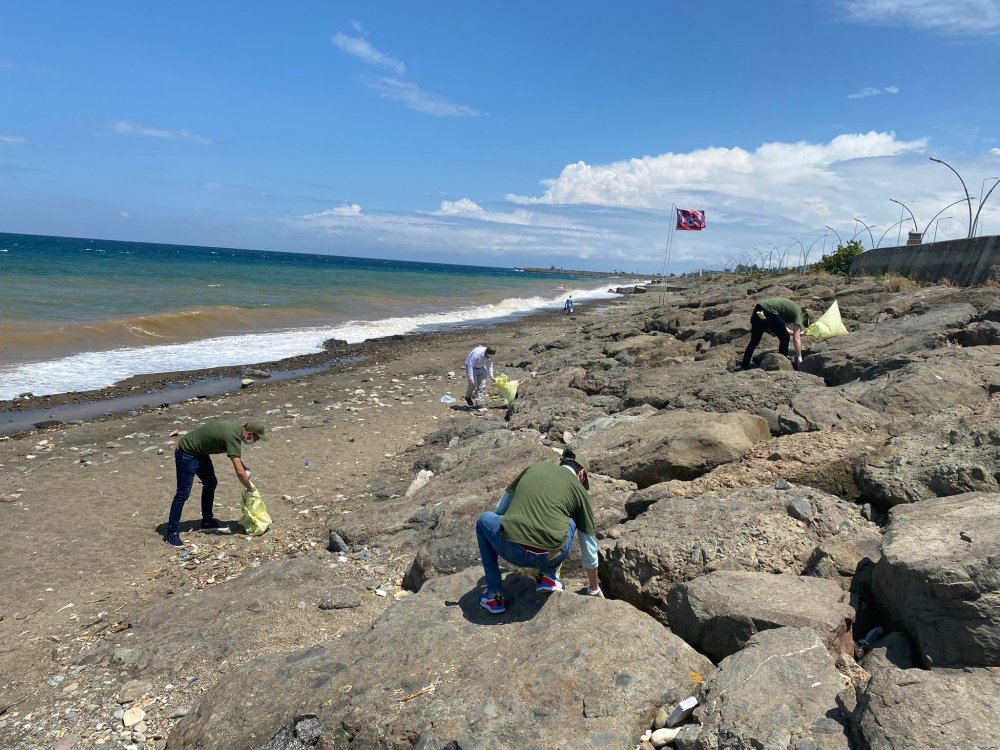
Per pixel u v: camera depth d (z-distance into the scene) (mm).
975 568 3570
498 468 7711
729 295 24703
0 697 4801
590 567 4754
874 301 16266
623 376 12219
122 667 5012
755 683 3471
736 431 6926
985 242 17984
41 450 10883
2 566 6820
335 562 6691
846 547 4766
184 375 17469
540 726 3516
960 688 3117
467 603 4859
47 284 31516
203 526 7824
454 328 32656
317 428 12484
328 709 4008
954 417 6152
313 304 35875
